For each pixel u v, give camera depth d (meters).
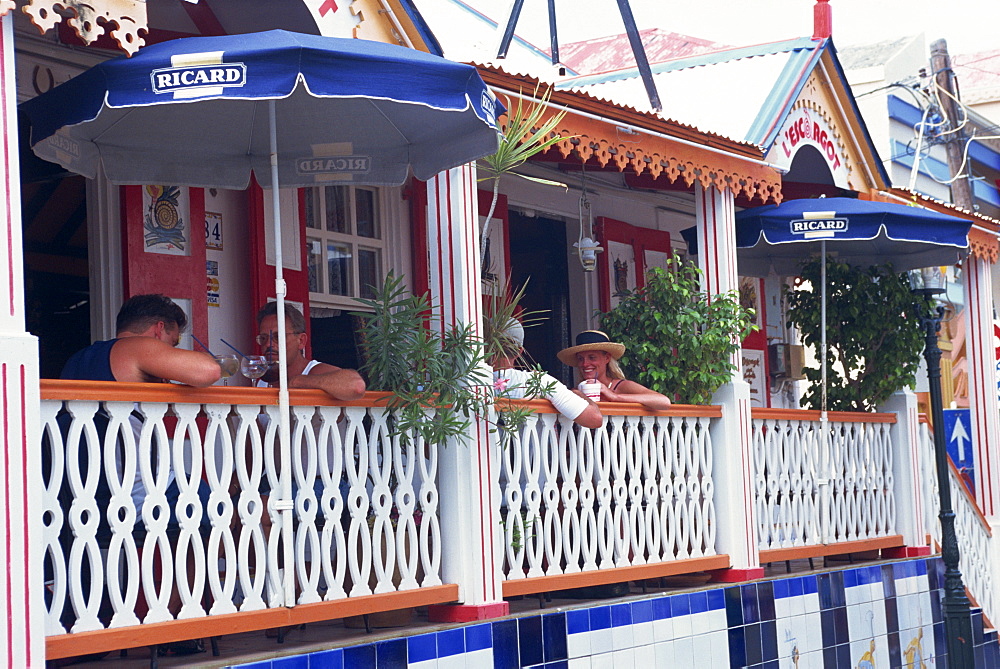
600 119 7.59
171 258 7.39
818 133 10.42
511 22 8.71
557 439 7.38
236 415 5.70
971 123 19.78
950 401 18.84
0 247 4.64
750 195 9.21
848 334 11.02
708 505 8.55
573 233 11.06
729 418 8.72
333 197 8.70
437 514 6.61
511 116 7.07
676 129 8.27
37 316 8.03
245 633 6.49
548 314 11.31
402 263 9.09
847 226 9.52
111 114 6.15
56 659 5.24
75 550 4.85
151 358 5.21
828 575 9.53
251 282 7.85
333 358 8.88
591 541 7.36
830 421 10.09
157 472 5.17
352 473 6.01
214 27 7.20
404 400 6.19
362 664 5.84
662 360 8.88
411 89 5.23
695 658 7.99
